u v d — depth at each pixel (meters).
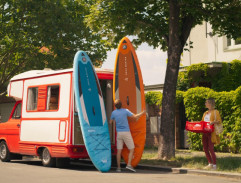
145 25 15.15
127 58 11.88
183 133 17.98
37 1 23.14
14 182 8.27
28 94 13.13
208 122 10.38
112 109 12.35
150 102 19.66
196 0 12.17
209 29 21.64
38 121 12.51
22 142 13.23
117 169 10.91
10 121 14.20
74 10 24.84
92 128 10.89
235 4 12.80
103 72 12.05
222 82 18.47
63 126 11.46
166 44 15.54
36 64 23.98
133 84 11.74
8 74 25.69
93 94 11.27
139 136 11.57
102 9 14.60
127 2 13.16
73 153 11.22
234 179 9.32
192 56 22.72
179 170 10.68
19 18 23.66
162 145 12.87
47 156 12.20
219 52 21.12
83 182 8.26
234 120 15.20
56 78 11.95
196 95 16.61
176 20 13.08
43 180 8.61
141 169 11.75
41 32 23.33
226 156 13.73
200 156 13.18
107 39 15.97
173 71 13.04
